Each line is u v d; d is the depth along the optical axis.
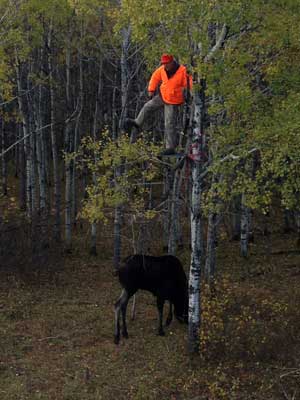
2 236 20.83
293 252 24.97
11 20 22.11
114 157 14.94
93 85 34.44
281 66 13.30
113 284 21.08
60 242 25.64
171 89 13.56
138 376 13.31
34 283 20.41
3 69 21.56
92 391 12.59
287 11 12.38
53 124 25.89
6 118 27.03
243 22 12.13
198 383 12.97
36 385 12.80
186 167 14.55
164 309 18.17
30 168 27.66
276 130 12.31
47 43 26.34
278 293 19.05
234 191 13.25
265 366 13.59
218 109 12.67
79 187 36.75
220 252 25.67
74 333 15.84
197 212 13.92
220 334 14.36
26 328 16.09
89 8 20.67
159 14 11.68
